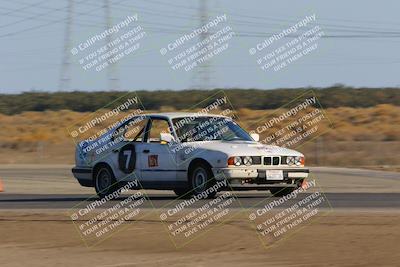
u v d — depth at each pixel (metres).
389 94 168.38
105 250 25.44
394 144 91.56
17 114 161.62
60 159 83.75
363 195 41.75
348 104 162.38
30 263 23.55
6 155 89.56
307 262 23.23
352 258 23.64
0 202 38.94
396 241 25.86
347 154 85.12
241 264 23.08
